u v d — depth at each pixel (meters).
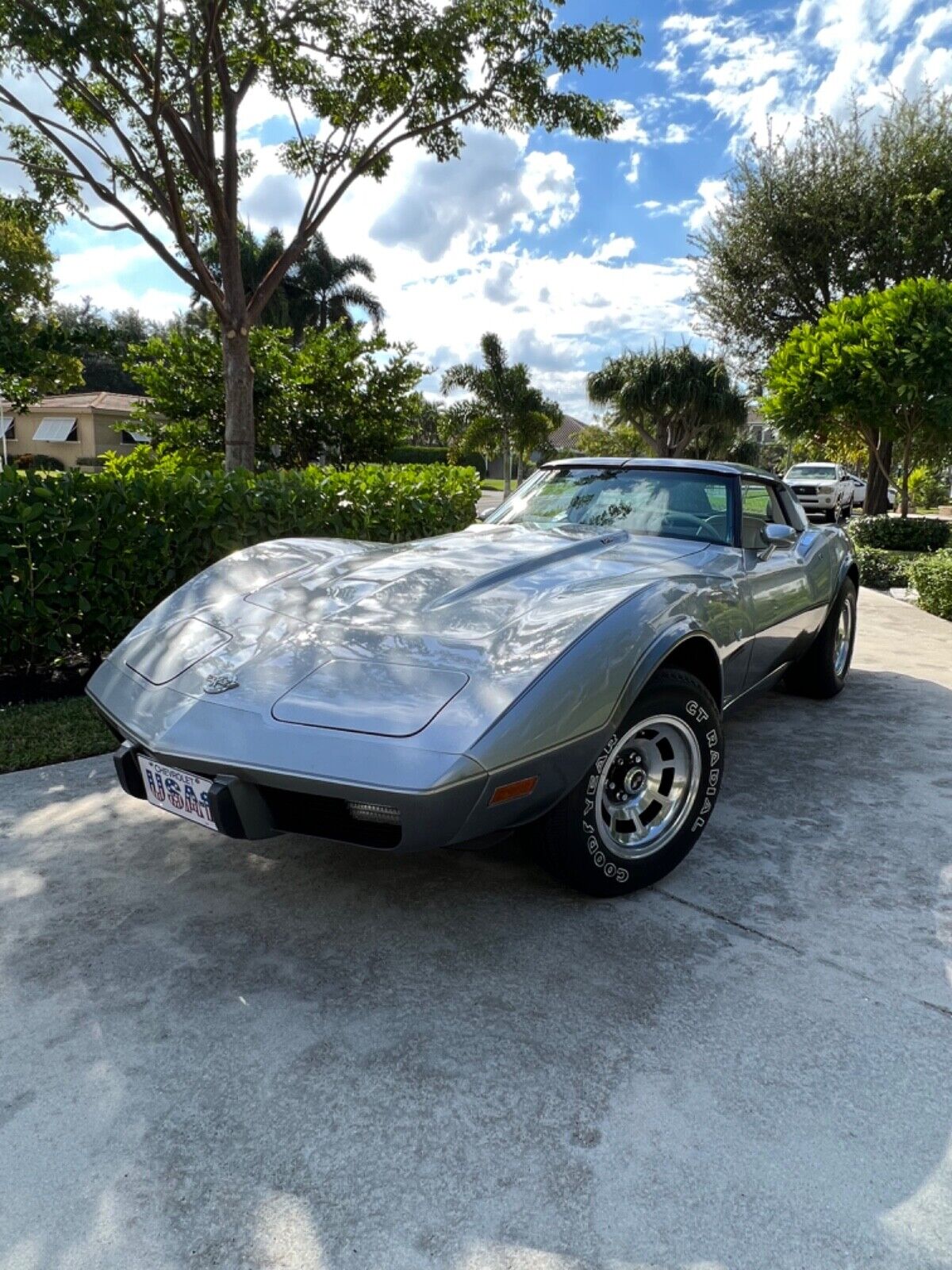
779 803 3.35
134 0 6.60
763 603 3.45
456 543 3.33
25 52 6.79
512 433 26.72
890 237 16.86
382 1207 1.51
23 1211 1.50
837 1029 1.99
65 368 6.75
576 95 8.53
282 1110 1.74
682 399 26.39
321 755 2.00
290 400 11.84
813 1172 1.58
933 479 31.08
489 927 2.43
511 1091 1.79
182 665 2.49
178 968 2.21
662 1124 1.70
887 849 2.95
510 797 2.05
